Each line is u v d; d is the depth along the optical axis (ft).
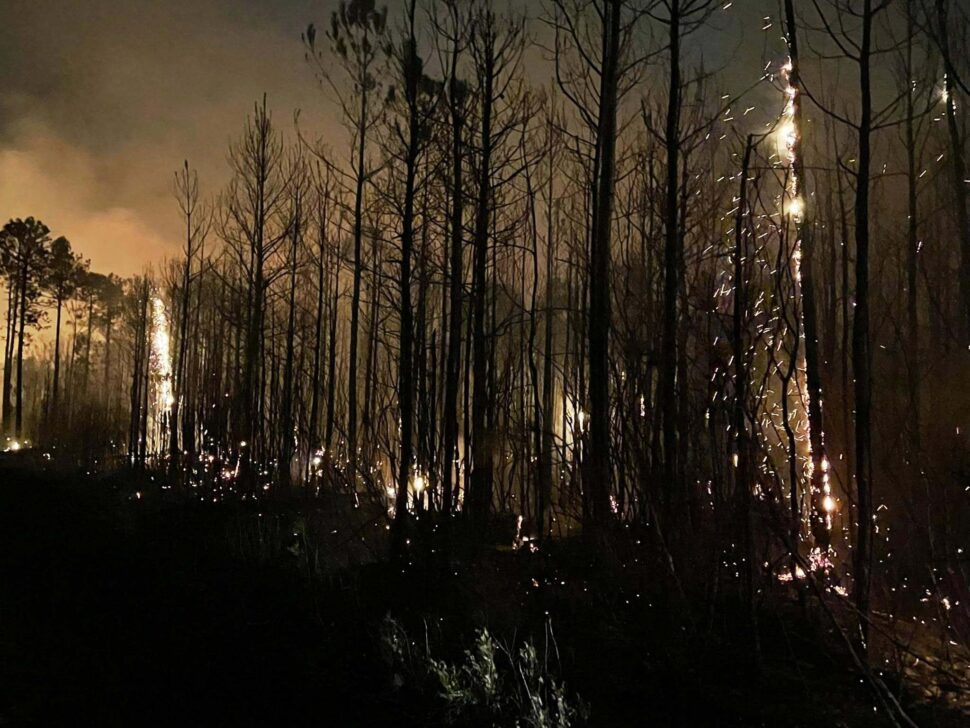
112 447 70.49
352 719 15.88
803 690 14.47
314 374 40.34
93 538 34.83
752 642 16.11
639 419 17.54
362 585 23.82
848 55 16.08
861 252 15.25
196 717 16.53
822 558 16.92
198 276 55.83
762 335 15.61
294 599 23.48
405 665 17.34
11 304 109.70
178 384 56.34
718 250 18.07
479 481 26.99
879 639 15.24
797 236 16.49
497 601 20.70
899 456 16.08
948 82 16.55
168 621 22.74
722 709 14.02
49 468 65.16
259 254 43.52
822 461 17.17
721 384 15.85
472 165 27.48
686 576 17.08
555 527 27.99
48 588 26.50
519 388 27.94
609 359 18.22
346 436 30.37
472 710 15.37
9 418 109.81
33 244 109.40
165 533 34.94
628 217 23.85
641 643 17.01
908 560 16.11
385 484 28.81
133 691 17.93
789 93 16.79
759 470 15.05
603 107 21.39
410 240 26.58
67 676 18.89
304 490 37.52
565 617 19.21
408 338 25.91
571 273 32.94
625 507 19.62
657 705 14.61
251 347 43.01
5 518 39.86
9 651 20.48
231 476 43.62
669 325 17.47
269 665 18.92
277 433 42.45
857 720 13.29
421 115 27.09
